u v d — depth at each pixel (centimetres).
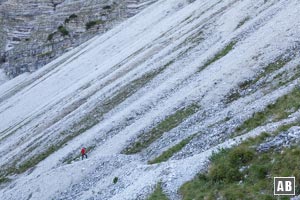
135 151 4281
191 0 10550
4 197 4659
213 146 3353
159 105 4997
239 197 2236
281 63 4272
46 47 15262
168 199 2672
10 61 15738
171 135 4125
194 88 4834
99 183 3841
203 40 6372
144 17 11600
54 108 8006
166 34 8356
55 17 16062
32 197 4312
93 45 12044
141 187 3083
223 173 2525
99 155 4450
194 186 2622
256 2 6381
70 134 5841
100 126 5359
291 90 3528
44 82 11081
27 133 7288
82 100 7244
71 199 3903
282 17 5206
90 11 15412
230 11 6762
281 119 3081
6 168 5947
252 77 4356
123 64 8038
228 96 4291
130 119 5069
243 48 5050
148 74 6381
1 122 9806
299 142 2431
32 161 5662
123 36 10938
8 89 13375
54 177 4372
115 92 6481
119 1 15175
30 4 17112
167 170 3097
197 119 4159
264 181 2262
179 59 6203
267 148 2555
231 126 3494
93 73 9075
